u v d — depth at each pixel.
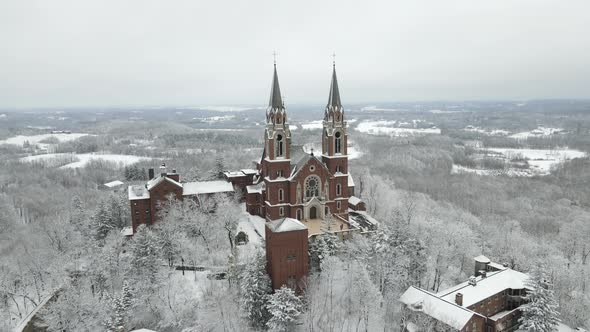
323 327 78.44
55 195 178.75
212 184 137.38
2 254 122.00
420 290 84.94
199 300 87.06
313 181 117.94
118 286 97.00
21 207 164.62
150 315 87.25
